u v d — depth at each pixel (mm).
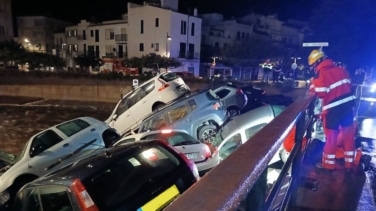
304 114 2240
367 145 4891
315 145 4141
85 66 42844
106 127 9352
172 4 41844
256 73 40844
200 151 6926
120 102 11281
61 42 51281
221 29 46750
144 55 38969
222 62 41625
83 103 29953
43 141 8289
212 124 8508
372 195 2705
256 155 875
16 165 7895
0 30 50000
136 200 3711
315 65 3637
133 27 41719
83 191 3617
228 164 808
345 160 3428
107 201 3641
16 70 33469
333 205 2496
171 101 9797
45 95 32156
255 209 884
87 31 47125
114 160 4039
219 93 9164
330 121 3346
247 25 47375
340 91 3371
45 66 40438
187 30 40562
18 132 19797
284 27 52125
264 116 6645
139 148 4359
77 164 4207
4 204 7273
